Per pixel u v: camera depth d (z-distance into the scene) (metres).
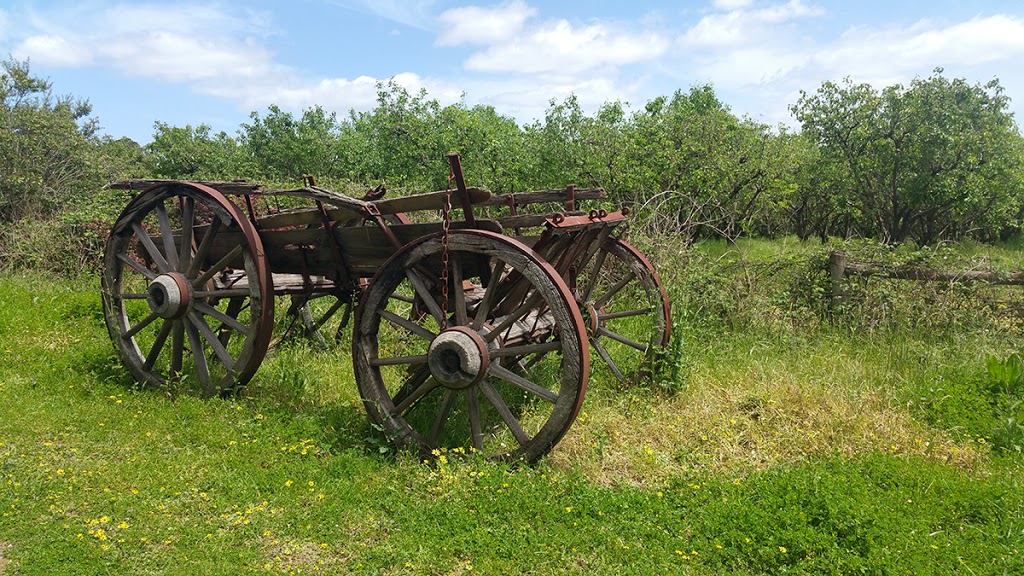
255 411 5.42
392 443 4.86
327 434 5.08
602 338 7.47
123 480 4.21
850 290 7.88
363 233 5.32
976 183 14.07
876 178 15.63
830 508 3.69
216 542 3.55
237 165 22.70
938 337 7.34
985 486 4.18
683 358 6.12
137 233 6.25
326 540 3.63
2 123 15.46
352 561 3.42
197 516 3.83
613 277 8.72
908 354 6.77
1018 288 7.84
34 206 14.62
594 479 4.49
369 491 4.19
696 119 13.66
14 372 6.33
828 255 8.09
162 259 6.11
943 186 14.19
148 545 3.50
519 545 3.53
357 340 4.95
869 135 15.21
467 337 4.46
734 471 4.61
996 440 5.09
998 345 6.97
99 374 6.36
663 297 6.27
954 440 5.11
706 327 7.86
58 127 16.28
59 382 6.05
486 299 4.59
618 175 12.52
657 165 12.59
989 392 5.73
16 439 4.79
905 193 14.89
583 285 8.71
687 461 4.79
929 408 5.60
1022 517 3.91
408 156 15.05
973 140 14.12
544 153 13.60
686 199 12.29
